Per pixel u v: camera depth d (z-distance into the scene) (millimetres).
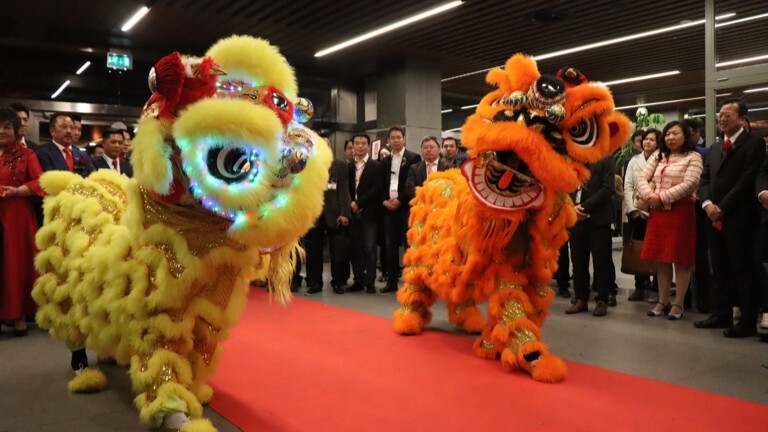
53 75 9719
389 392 2848
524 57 3160
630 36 9156
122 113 9672
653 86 13109
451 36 9234
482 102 3244
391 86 10578
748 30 5449
